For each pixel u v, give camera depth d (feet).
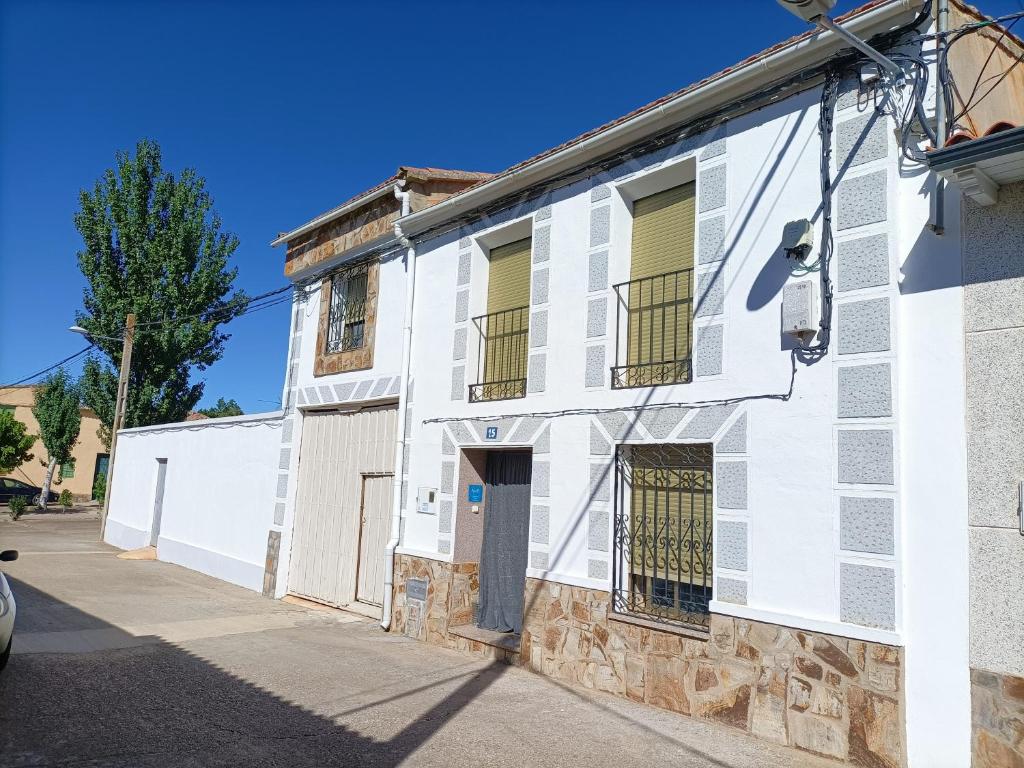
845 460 17.43
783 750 17.39
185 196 75.56
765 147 20.36
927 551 16.06
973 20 18.75
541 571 24.68
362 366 34.96
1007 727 14.66
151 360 73.82
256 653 25.66
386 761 16.22
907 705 15.93
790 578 18.10
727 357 20.31
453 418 29.35
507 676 23.81
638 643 21.31
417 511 30.55
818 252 18.72
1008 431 15.31
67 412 97.04
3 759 15.17
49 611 30.99
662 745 17.67
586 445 23.88
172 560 49.57
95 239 73.77
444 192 34.55
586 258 24.95
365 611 32.96
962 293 16.29
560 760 16.66
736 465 19.60
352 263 36.76
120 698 19.75
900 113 17.58
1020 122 20.98
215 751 16.35
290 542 38.60
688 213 23.13
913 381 16.74
